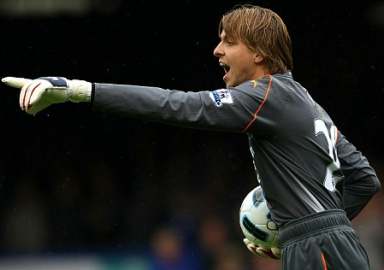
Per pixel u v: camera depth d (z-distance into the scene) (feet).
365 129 150.71
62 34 145.69
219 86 151.43
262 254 50.52
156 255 126.82
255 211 49.60
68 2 139.54
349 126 150.71
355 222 120.37
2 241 143.84
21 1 139.03
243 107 43.86
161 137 156.76
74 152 157.48
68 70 149.59
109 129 157.07
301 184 44.86
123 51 148.97
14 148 157.69
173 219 136.87
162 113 42.70
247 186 150.61
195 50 147.95
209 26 144.25
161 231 133.69
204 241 130.82
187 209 143.02
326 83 148.36
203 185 151.64
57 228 144.05
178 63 149.79
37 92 41.39
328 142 46.19
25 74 149.38
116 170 155.74
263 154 45.34
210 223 135.44
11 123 157.99
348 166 49.98
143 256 127.44
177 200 146.00
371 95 148.77
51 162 156.97
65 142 157.99
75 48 147.84
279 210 45.34
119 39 147.23
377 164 148.25
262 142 45.24
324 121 46.83
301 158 44.98
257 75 46.68
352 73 147.13
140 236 140.56
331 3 139.64
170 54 149.07
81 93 42.14
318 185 45.11
